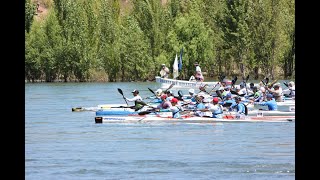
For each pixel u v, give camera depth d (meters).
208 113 122.31
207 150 92.88
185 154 89.88
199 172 78.50
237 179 74.88
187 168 80.75
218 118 121.81
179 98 139.88
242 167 81.06
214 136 106.00
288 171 78.75
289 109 139.00
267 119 123.69
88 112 148.88
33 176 76.81
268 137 104.62
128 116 126.56
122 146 97.12
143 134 109.00
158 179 75.06
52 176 76.81
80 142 101.44
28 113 148.50
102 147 96.50
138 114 126.75
